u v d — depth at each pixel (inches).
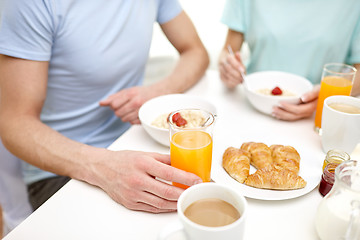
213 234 17.6
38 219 23.3
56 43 33.4
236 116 35.0
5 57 30.8
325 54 42.9
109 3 34.9
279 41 43.7
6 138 29.8
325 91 30.6
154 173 23.5
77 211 23.9
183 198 19.4
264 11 43.6
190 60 42.5
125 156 25.3
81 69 35.5
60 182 35.8
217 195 20.2
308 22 42.0
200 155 23.8
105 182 24.9
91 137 39.7
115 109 35.4
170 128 24.8
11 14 29.7
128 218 23.4
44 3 30.7
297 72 44.9
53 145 28.1
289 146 28.0
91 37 34.6
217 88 41.0
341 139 27.6
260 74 39.5
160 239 18.0
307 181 25.3
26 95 31.0
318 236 21.9
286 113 33.4
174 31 43.9
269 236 21.9
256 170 27.5
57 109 37.9
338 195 19.9
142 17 38.6
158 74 81.2
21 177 37.4
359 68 41.4
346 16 40.6
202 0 93.6
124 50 37.8
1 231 50.2
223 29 90.3
